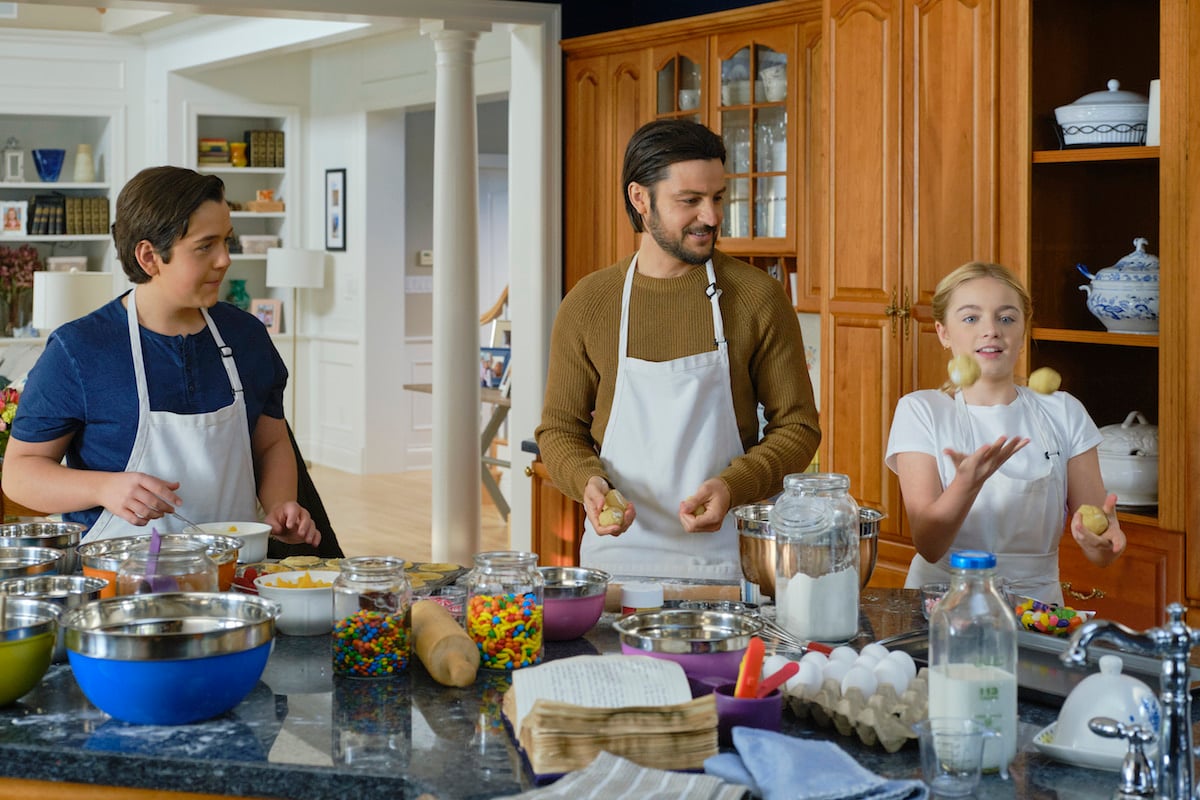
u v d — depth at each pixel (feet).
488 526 26.20
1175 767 4.30
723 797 4.43
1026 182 11.51
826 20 13.62
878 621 6.97
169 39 30.73
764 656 5.58
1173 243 10.29
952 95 12.16
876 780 4.50
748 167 15.72
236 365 8.43
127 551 6.77
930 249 12.49
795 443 8.49
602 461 8.83
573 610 6.53
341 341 32.60
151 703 5.25
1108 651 6.18
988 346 8.24
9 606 6.03
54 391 8.00
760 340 8.68
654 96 16.69
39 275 23.86
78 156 31.40
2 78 30.19
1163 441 10.46
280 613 6.03
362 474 32.07
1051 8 11.58
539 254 17.97
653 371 8.63
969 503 7.49
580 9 18.03
